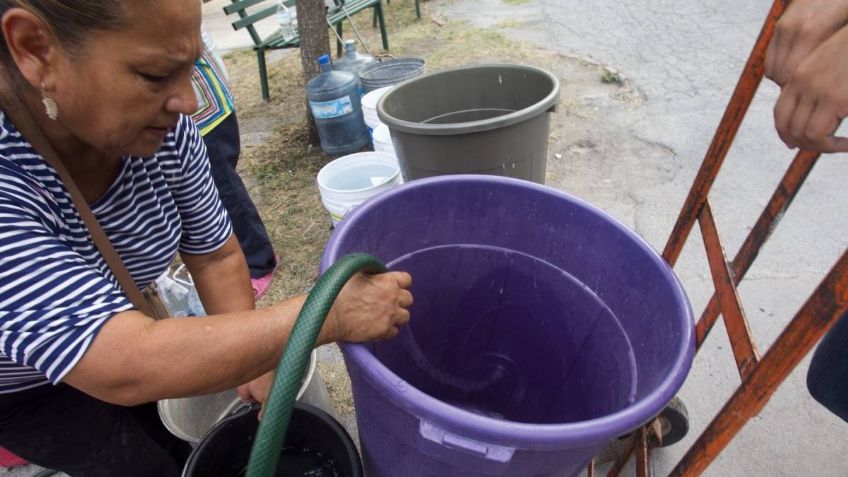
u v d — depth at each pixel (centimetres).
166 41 58
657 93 338
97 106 61
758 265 207
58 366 64
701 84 344
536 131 172
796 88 61
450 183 110
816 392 107
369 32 517
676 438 144
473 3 573
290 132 350
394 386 69
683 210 104
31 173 69
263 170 307
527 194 109
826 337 103
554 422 127
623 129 305
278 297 218
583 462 81
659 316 89
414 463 81
